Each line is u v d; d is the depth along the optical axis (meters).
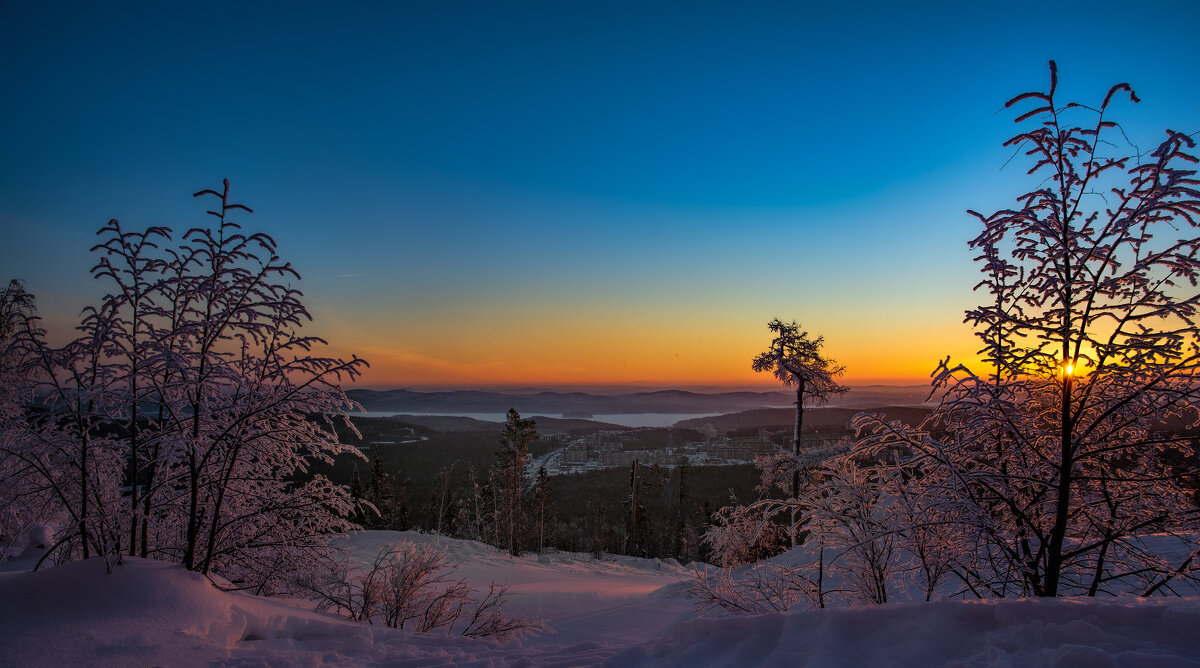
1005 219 4.85
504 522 43.59
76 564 4.72
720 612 7.30
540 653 4.58
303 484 7.52
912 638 3.10
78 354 5.67
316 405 6.52
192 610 4.50
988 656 2.77
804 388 18.36
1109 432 4.86
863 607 3.45
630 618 10.48
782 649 3.30
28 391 5.72
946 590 6.73
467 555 27.34
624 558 43.59
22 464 6.09
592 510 56.84
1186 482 4.93
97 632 3.88
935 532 5.30
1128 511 5.26
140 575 4.75
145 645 3.83
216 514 6.02
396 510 54.91
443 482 58.00
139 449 6.10
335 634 5.00
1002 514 5.59
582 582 20.88
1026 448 5.15
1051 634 2.84
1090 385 4.62
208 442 5.97
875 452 5.65
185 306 6.24
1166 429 5.05
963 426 5.15
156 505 6.07
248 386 6.29
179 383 5.75
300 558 7.27
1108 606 2.98
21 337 5.52
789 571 7.28
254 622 4.71
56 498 5.96
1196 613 2.70
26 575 4.53
